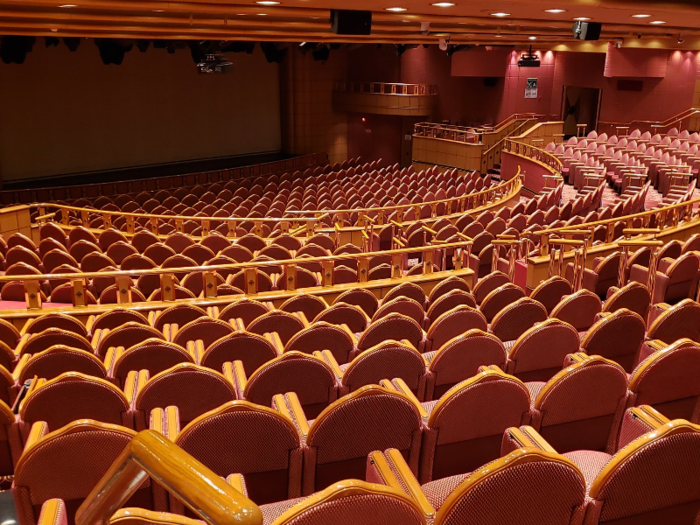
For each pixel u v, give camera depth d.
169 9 9.52
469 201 15.95
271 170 24.77
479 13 9.91
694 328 4.70
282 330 5.47
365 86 27.80
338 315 5.62
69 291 7.55
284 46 21.69
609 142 20.78
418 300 6.58
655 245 6.35
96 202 17.45
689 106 22.41
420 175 20.48
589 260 8.10
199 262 9.23
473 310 5.03
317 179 21.55
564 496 2.28
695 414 3.71
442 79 25.98
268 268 8.78
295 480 3.03
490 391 3.15
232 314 6.11
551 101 25.45
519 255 8.73
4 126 19.73
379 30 15.19
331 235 11.27
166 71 23.20
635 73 22.20
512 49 23.94
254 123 26.38
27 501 2.70
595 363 3.31
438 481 2.89
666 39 19.41
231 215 14.56
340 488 1.99
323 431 2.99
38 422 3.19
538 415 3.33
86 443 2.66
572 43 22.62
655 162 17.70
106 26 12.41
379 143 28.28
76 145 21.47
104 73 21.67
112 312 5.82
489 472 2.15
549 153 18.97
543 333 4.25
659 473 2.43
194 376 3.62
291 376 3.83
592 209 14.80
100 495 1.26
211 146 25.17
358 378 3.98
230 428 2.81
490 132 23.25
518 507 2.23
